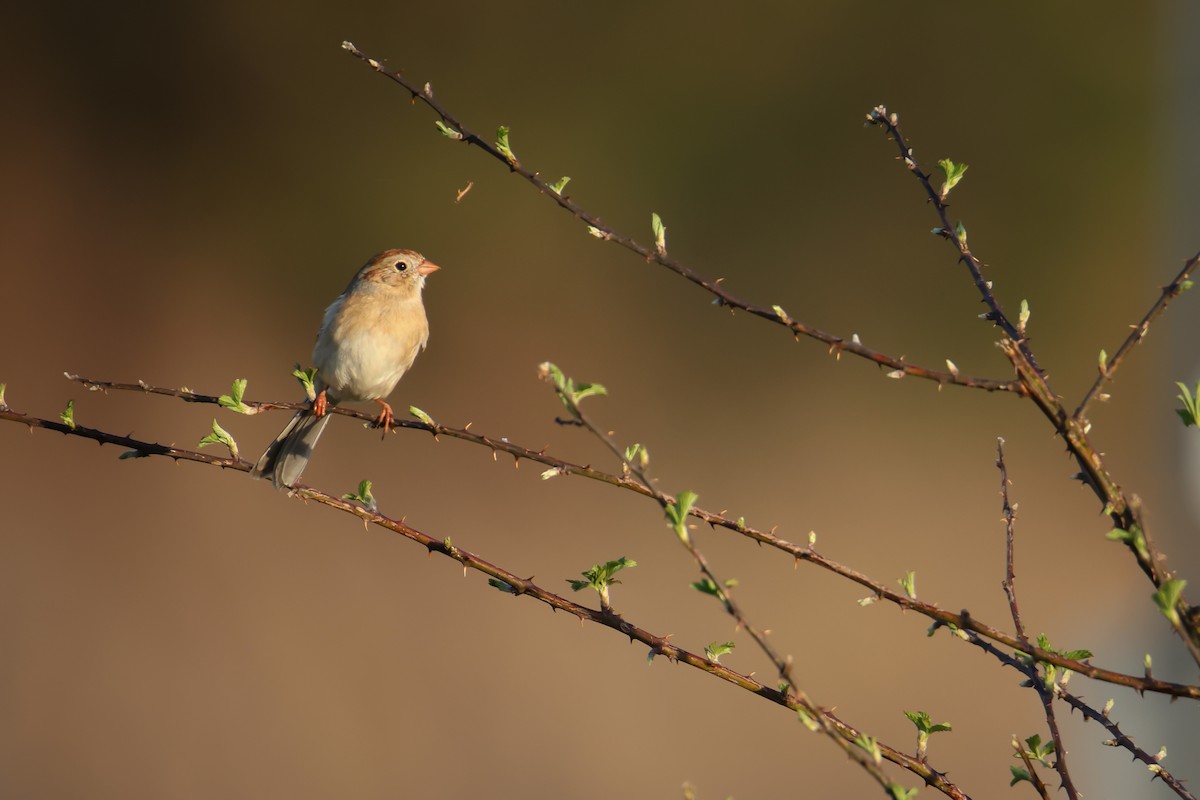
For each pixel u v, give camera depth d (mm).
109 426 16984
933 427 18281
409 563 13906
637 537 14914
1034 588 13805
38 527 14312
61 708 10664
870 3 21844
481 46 22562
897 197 21406
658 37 22219
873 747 3125
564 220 21766
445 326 20250
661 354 19953
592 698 11484
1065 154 21156
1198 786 6602
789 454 17297
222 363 19516
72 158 22328
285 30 22703
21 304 20047
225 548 14000
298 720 10719
